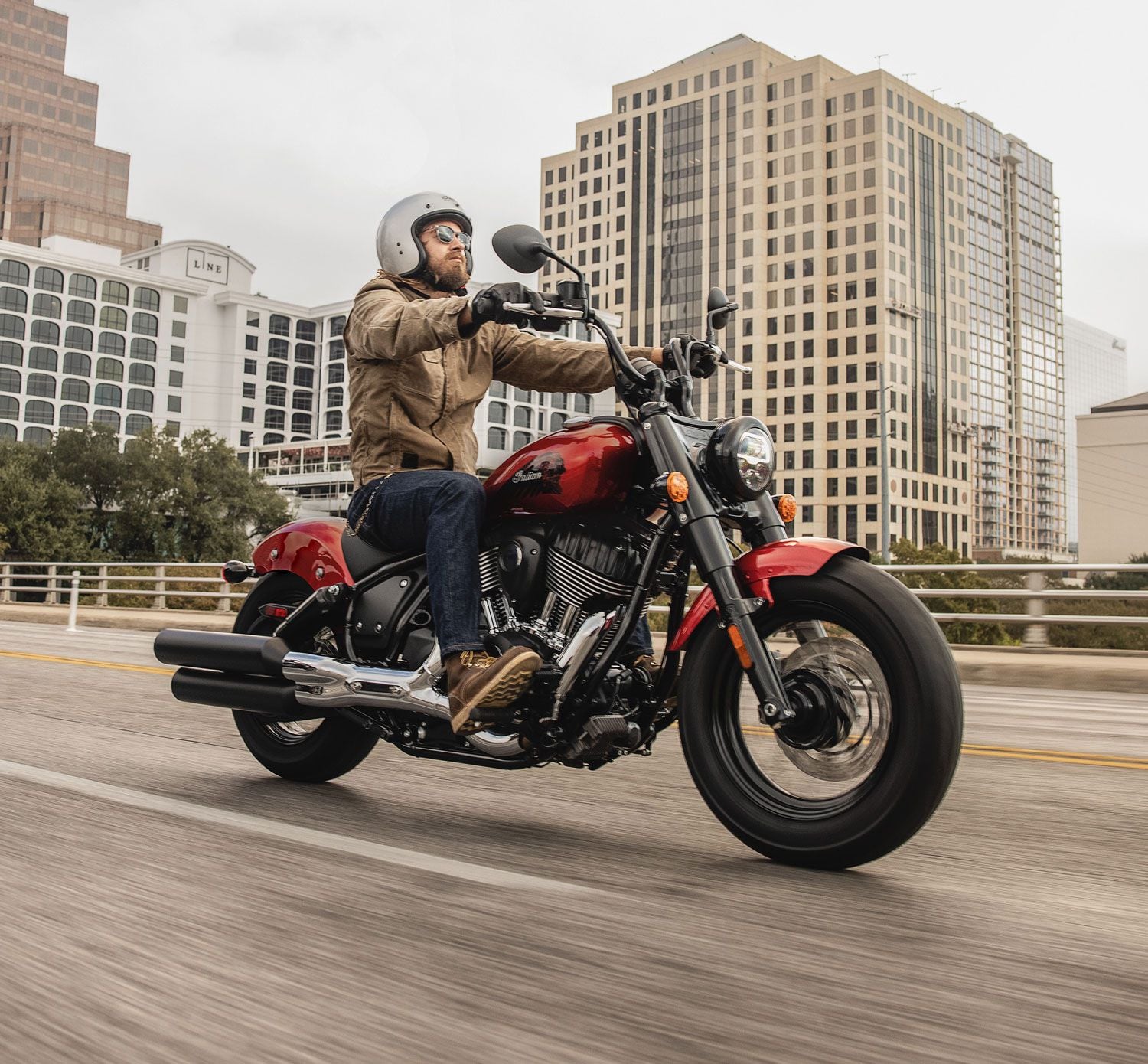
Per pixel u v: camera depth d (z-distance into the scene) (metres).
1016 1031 1.77
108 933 2.24
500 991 1.93
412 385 3.59
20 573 41.34
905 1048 1.70
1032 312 184.62
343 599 3.73
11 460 60.47
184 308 113.88
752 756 3.08
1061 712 7.23
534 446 3.28
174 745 4.87
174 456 73.38
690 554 3.12
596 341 3.74
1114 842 3.27
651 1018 1.81
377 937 2.22
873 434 112.19
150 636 13.80
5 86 179.12
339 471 101.94
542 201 135.50
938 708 2.66
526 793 3.95
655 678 3.23
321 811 3.53
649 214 125.38
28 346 104.31
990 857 3.05
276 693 3.72
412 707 3.38
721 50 124.94
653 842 3.17
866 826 2.74
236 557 74.44
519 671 2.99
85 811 3.41
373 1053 1.67
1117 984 2.00
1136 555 160.88
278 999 1.89
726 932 2.28
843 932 2.30
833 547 2.86
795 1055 1.67
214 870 2.73
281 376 118.81
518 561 3.23
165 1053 1.68
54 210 162.38
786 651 2.96
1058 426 191.75
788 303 116.81
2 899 2.47
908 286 116.56
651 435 3.07
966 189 126.94
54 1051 1.69
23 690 7.08
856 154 114.94
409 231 3.66
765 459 3.03
